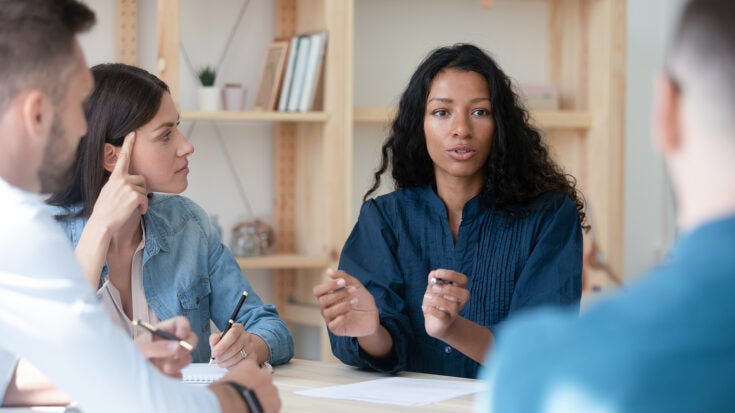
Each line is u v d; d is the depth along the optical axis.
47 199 2.02
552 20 3.81
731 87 0.73
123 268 2.04
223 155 3.46
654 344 0.70
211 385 1.25
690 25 0.76
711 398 0.69
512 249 2.18
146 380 1.12
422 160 2.29
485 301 2.18
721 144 0.74
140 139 1.98
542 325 0.77
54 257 1.12
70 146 1.21
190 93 3.39
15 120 1.16
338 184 3.20
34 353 1.12
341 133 3.20
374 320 1.93
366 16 3.62
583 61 3.64
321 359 3.42
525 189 2.21
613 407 0.70
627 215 4.01
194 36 3.39
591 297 3.46
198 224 2.19
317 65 3.17
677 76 0.77
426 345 2.17
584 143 3.62
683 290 0.71
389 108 3.35
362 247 2.27
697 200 0.76
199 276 2.15
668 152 0.79
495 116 2.18
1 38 1.15
